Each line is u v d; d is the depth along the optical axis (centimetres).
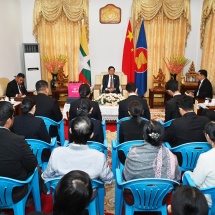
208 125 175
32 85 630
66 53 656
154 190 159
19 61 637
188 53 653
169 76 659
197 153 211
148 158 165
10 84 502
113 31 648
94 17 639
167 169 164
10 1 575
